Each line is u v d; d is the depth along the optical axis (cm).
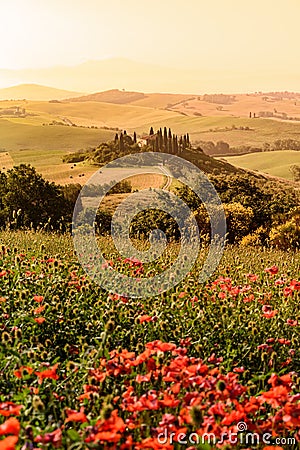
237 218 3231
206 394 529
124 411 568
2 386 612
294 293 949
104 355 662
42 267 1034
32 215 3838
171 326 796
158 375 585
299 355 767
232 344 773
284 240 2903
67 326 802
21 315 765
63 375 655
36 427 516
